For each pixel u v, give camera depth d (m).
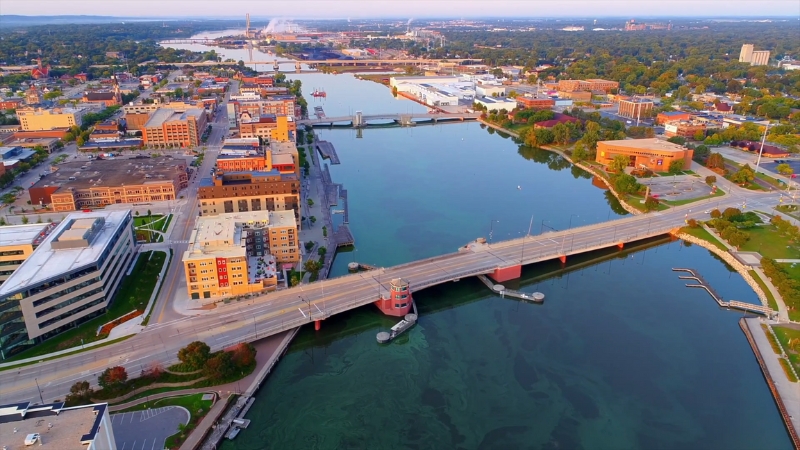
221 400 195.50
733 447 186.62
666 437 190.50
